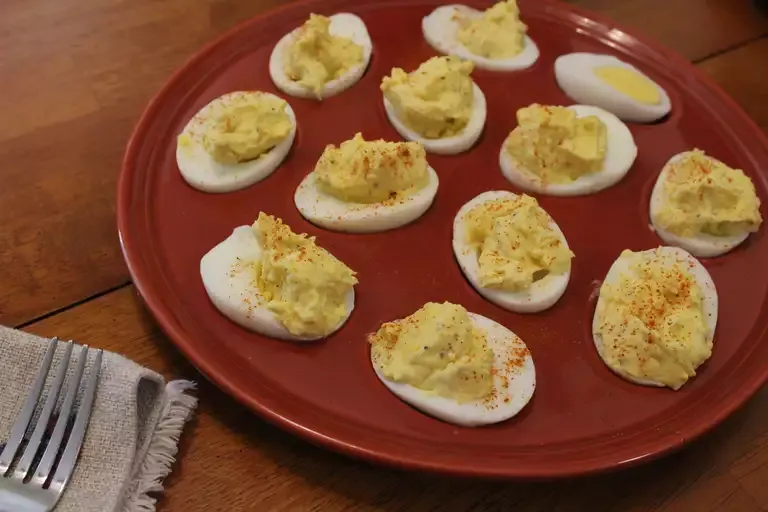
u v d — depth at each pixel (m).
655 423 0.46
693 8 0.62
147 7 0.58
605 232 0.51
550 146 0.51
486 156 0.52
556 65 0.55
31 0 0.58
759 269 0.50
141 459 0.44
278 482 0.45
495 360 0.46
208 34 0.58
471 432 0.45
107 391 0.44
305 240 0.47
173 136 0.52
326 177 0.49
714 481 0.46
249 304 0.46
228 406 0.46
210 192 0.50
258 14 0.59
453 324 0.45
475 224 0.49
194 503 0.44
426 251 0.49
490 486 0.45
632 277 0.48
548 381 0.46
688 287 0.48
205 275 0.47
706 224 0.50
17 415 0.44
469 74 0.54
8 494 0.42
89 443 0.43
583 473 0.44
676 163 0.52
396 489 0.45
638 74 0.55
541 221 0.49
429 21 0.56
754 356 0.47
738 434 0.47
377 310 0.47
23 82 0.54
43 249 0.49
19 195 0.51
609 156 0.52
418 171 0.50
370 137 0.52
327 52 0.53
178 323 0.46
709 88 0.55
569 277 0.49
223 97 0.52
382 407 0.45
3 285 0.48
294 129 0.52
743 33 0.61
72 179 0.51
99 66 0.56
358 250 0.49
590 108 0.54
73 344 0.45
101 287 0.49
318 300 0.46
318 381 0.45
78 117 0.54
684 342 0.46
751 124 0.54
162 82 0.55
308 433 0.44
